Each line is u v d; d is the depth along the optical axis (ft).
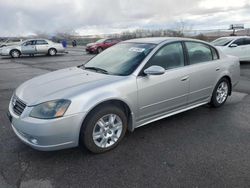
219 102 16.46
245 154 10.70
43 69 38.24
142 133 12.80
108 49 14.89
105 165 9.96
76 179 9.09
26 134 9.64
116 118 11.07
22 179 9.07
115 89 10.68
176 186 8.66
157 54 12.46
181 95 13.46
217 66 15.46
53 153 10.79
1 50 62.44
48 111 9.42
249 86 22.95
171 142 11.84
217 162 10.09
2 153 10.80
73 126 9.71
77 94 9.86
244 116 15.14
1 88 23.82
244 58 38.42
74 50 92.73
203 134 12.68
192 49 14.30
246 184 8.73
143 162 10.16
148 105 12.03
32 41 64.90
